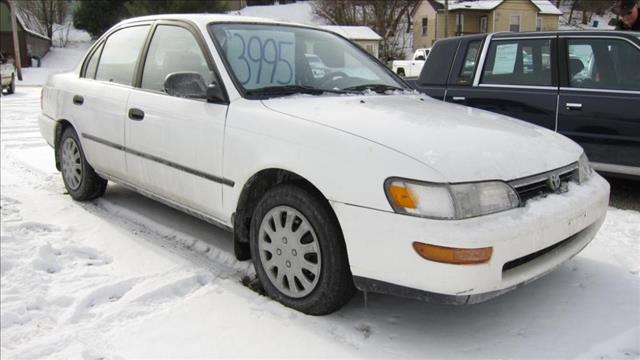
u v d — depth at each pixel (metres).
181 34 3.98
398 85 4.28
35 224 4.46
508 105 5.69
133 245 4.11
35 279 3.50
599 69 5.30
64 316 3.12
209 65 3.62
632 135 5.04
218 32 3.77
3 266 3.65
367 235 2.68
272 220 3.18
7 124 10.62
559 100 5.39
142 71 4.25
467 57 6.07
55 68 41.69
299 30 4.19
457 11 47.59
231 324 3.00
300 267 3.05
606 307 3.18
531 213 2.70
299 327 2.96
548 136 3.32
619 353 2.75
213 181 3.49
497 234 2.53
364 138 2.80
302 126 3.02
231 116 3.37
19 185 5.80
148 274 3.61
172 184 3.85
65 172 5.22
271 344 2.82
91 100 4.65
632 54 5.14
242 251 3.55
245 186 3.30
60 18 51.91
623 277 3.56
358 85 3.98
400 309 3.17
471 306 3.22
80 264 3.79
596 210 3.10
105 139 4.50
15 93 19.56
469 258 2.47
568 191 3.01
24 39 40.81
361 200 2.69
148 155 4.01
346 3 50.59
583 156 3.34
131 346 2.81
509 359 2.71
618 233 4.32
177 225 4.52
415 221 2.54
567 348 2.79
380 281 2.69
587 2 58.88
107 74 4.71
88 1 44.03
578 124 5.30
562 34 5.50
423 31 51.25
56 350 2.79
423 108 3.49
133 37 4.52
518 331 2.95
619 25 6.93
